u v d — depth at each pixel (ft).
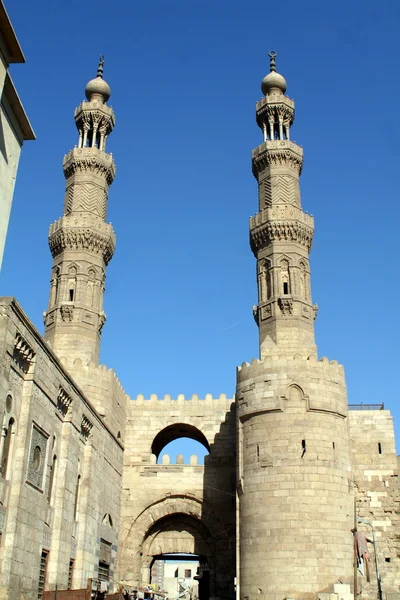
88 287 196.44
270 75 231.71
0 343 87.25
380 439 170.09
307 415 145.28
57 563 108.37
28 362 98.32
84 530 126.31
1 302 89.15
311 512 136.26
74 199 207.00
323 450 142.51
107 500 151.12
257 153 217.36
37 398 101.50
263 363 151.94
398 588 153.79
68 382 117.08
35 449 101.09
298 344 186.91
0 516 88.48
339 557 134.21
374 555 150.00
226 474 172.86
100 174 212.64
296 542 133.59
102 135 221.66
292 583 130.62
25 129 72.08
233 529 166.40
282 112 225.56
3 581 87.61
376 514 162.20
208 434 178.60
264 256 203.21
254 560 136.26
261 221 204.95
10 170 69.31
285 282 197.06
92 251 200.85
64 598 104.83
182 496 171.22
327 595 129.49
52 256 205.46
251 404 149.89
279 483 139.54
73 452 120.57
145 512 170.30
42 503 103.81
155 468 174.81
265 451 143.84
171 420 181.16
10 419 93.20
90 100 227.81
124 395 181.68
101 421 143.02
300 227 202.59
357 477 166.61
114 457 160.86
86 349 187.93
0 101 65.67
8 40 63.98
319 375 149.79
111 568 153.79
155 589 177.68
